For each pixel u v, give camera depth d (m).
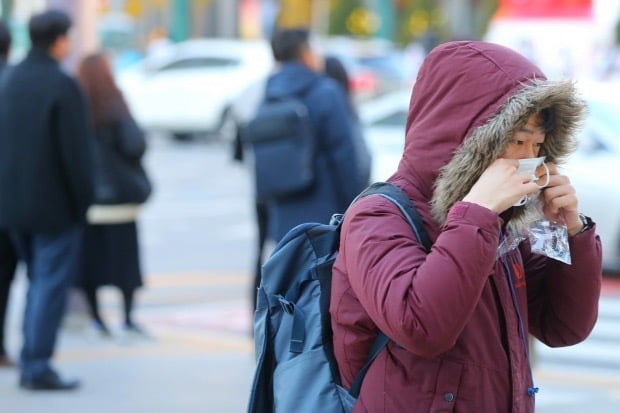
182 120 66.44
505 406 7.41
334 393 7.61
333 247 7.91
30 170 16.55
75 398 17.47
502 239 7.43
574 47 68.56
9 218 16.73
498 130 7.11
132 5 129.25
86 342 21.61
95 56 20.64
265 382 8.06
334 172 17.64
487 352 7.33
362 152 18.69
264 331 7.97
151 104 67.25
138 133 20.73
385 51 70.19
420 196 7.47
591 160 28.06
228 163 57.56
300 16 121.50
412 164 7.52
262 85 20.09
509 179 7.07
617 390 19.97
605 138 28.25
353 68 65.00
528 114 7.13
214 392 18.16
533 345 14.24
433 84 7.45
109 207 20.98
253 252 33.88
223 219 40.25
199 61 67.12
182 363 20.22
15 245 18.30
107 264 21.39
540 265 8.30
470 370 7.23
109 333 22.05
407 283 6.91
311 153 17.50
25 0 41.47
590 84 30.03
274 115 17.58
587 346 23.39
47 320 17.22
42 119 16.50
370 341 7.48
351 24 124.25
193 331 23.25
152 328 23.47
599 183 27.80
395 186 7.54
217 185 49.41
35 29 16.59
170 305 26.11
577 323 8.12
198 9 127.38
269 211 19.33
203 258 32.78
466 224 6.93
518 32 69.88
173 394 17.95
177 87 66.44
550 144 7.53
